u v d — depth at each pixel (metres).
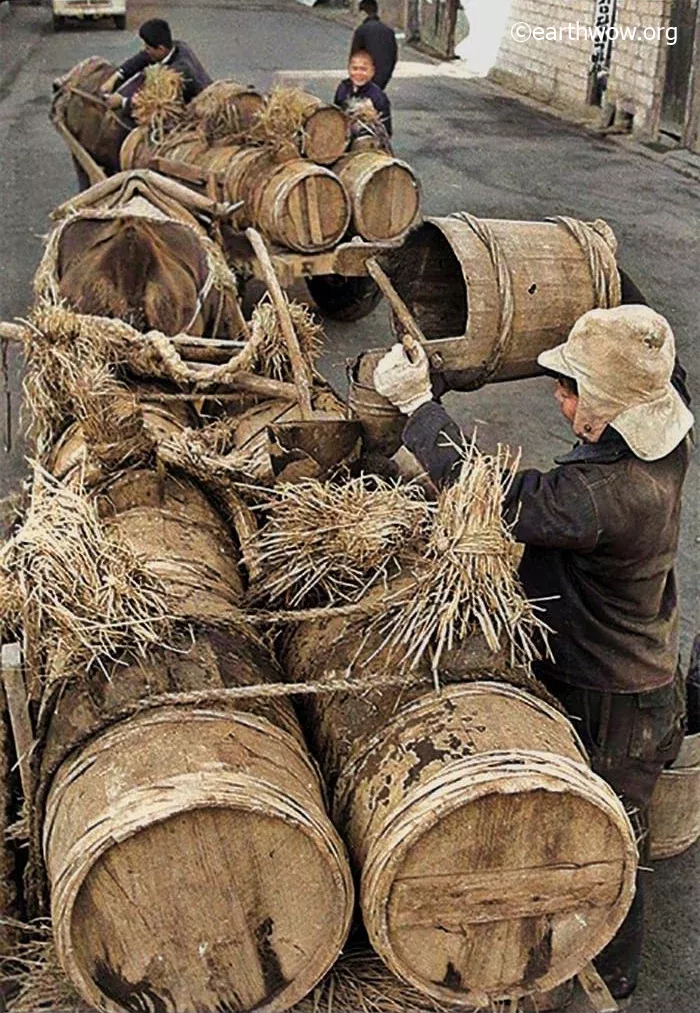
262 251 4.98
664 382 2.84
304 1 31.78
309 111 7.76
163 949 2.42
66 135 9.62
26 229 10.46
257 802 2.33
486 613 2.71
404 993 2.65
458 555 2.74
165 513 3.43
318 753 2.74
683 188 13.01
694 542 5.82
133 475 3.49
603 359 2.82
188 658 2.65
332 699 2.75
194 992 2.46
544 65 18.36
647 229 11.25
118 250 5.81
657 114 15.16
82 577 2.71
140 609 2.71
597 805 2.45
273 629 3.07
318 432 3.98
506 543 2.77
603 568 2.94
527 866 2.50
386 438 4.04
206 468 3.55
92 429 3.54
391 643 2.76
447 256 4.97
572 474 2.87
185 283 5.72
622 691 3.06
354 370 4.20
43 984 2.64
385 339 8.27
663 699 3.11
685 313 8.95
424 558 2.88
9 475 5.83
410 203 7.63
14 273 9.23
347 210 7.38
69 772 2.48
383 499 3.15
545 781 2.40
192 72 9.25
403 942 2.51
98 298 5.72
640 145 14.99
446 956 2.54
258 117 7.87
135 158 8.66
